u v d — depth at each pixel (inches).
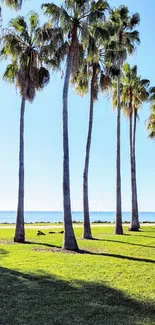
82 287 369.1
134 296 342.3
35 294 342.0
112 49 905.5
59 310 298.0
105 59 911.0
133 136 1323.8
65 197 677.3
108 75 932.0
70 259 537.0
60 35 708.0
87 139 944.9
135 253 628.7
